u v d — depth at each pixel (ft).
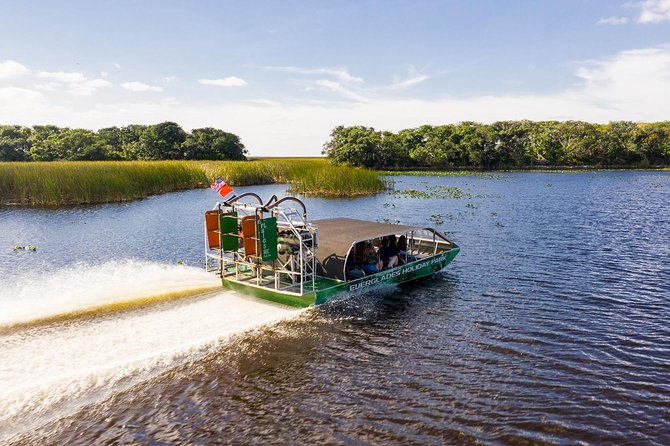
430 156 321.11
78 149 313.12
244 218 41.39
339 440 23.79
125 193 133.80
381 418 25.68
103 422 24.95
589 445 23.53
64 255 67.05
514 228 88.33
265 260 41.14
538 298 47.14
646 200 134.92
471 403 27.30
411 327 38.99
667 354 34.22
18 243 75.61
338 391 28.48
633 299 46.88
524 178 240.32
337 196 149.79
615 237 79.15
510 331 38.40
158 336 34.88
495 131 336.08
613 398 28.02
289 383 29.30
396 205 125.18
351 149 290.97
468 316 41.86
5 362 30.32
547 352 34.37
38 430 24.16
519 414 26.17
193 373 30.04
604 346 35.50
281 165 201.46
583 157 344.28
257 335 36.01
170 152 359.46
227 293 44.50
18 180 123.54
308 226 44.06
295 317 39.88
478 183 205.87
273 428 24.76
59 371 29.43
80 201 126.41
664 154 345.10
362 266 48.65
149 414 25.76
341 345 35.04
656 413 26.45
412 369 31.42
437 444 23.48
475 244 73.72
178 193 153.38
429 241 61.00
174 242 76.07
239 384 29.01
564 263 61.46
